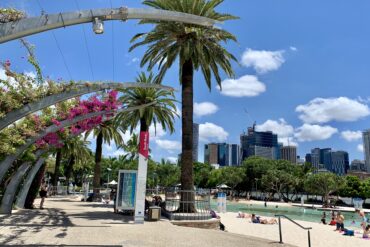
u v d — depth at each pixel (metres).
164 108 28.38
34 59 10.12
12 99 10.03
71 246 8.80
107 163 92.44
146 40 20.38
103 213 18.12
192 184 19.05
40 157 18.91
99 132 32.84
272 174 84.25
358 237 20.98
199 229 13.71
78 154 43.59
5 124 10.04
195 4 19.31
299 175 90.94
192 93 20.30
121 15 5.98
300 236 20.02
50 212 17.73
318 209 56.97
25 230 11.00
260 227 24.64
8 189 15.79
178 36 19.89
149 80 27.47
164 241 10.30
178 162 110.50
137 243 9.69
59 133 16.81
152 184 92.44
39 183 20.58
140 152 14.81
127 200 16.89
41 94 10.51
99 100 15.23
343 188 67.62
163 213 18.42
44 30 5.69
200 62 20.50
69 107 14.77
